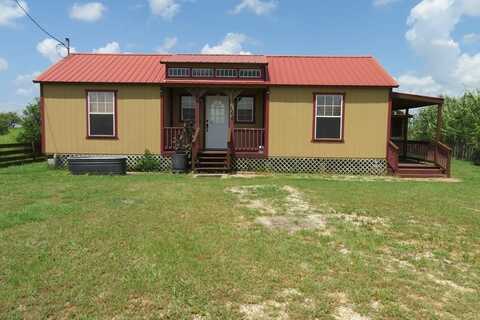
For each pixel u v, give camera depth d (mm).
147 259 4465
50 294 3557
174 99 15172
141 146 13875
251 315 3283
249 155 13883
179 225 5961
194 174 12938
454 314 3418
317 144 13758
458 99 22219
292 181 11375
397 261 4715
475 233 6000
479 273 4402
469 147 20625
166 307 3379
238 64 13484
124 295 3568
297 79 13758
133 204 7410
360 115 13633
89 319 3158
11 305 3348
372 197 8812
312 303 3520
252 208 7371
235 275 4078
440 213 7293
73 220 6109
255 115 15094
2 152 14391
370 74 14242
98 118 13836
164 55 16234
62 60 15312
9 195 8211
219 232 5641
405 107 17016
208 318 3223
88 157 12891
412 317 3338
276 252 4824
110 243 5004
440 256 4941
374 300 3631
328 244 5250
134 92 13703
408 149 16859
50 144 13883
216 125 15227
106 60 15500
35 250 4684
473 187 10812
